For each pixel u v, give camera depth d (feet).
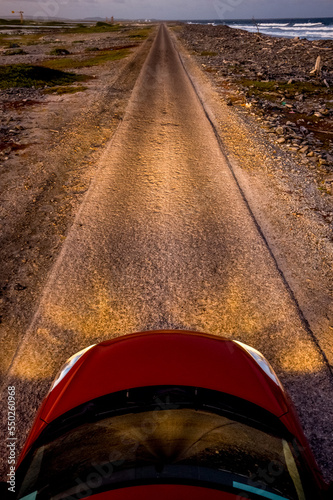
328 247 17.44
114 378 7.20
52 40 177.47
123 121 39.32
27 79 61.62
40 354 11.79
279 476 5.37
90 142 32.96
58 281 15.31
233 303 14.01
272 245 17.76
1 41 176.76
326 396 10.19
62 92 54.49
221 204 21.93
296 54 93.76
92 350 8.75
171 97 50.80
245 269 16.03
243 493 5.05
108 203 22.07
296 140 33.71
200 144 32.65
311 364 11.24
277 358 11.44
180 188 24.16
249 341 12.13
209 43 130.62
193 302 14.11
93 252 17.29
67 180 25.20
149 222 20.04
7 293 14.58
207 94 52.85
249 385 7.16
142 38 168.76
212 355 8.02
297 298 14.24
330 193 23.15
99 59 95.40
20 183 24.43
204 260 16.70
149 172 26.78
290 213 20.68
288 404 7.20
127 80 63.41
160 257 16.96
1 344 12.24
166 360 7.72
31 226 19.42
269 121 39.81
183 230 19.21
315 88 57.11
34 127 37.19
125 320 13.19
